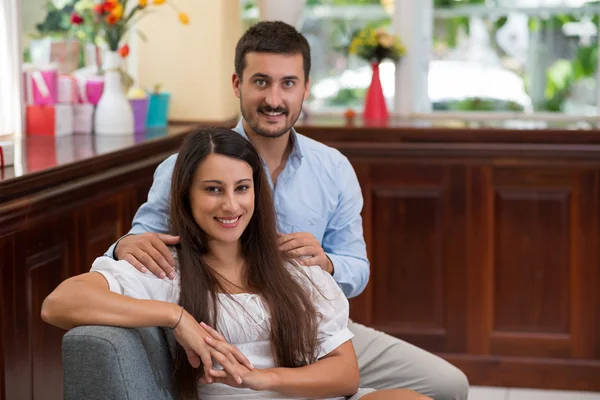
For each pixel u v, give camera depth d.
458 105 4.88
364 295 4.39
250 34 2.46
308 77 2.54
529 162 4.23
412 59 4.84
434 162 4.28
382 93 4.67
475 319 4.34
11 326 2.43
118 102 3.75
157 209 2.40
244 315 2.13
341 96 4.97
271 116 2.46
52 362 2.75
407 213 4.33
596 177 4.22
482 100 4.88
